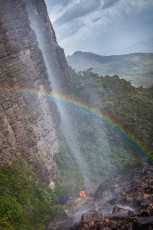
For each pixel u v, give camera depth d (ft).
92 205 58.70
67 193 63.93
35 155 62.39
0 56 61.11
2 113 57.16
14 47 64.54
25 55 68.03
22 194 51.72
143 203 50.47
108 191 64.39
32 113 66.18
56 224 52.08
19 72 64.75
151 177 66.39
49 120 75.46
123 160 85.81
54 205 56.49
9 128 57.93
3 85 59.82
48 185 61.93
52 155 72.84
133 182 64.28
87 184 70.33
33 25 96.32
